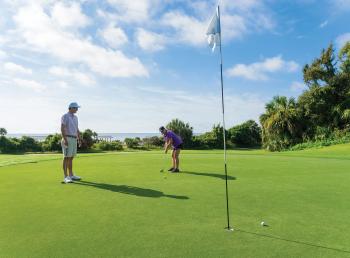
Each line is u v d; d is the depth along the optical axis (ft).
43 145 103.81
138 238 14.10
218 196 21.76
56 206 19.25
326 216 17.34
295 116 111.45
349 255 12.33
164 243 13.53
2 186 25.25
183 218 16.92
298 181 27.09
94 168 35.47
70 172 27.96
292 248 13.03
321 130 109.91
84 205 19.48
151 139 124.98
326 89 113.80
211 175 30.27
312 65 123.13
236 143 160.04
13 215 17.49
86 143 102.89
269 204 19.75
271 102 118.62
